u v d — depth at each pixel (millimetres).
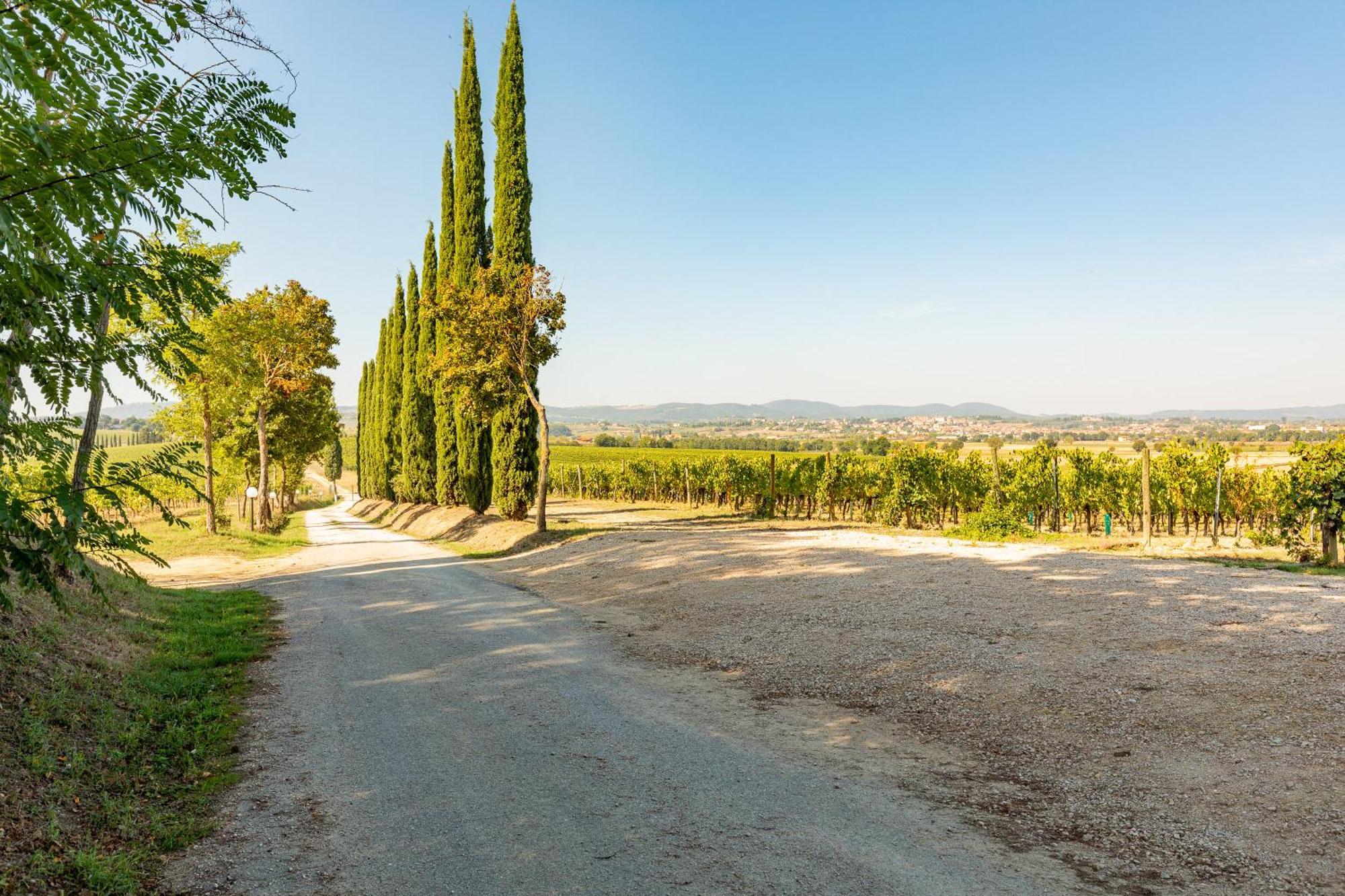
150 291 3641
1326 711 5723
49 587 3439
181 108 3131
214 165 3197
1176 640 7898
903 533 20797
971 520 20250
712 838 4676
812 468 29891
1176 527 25312
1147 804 4840
